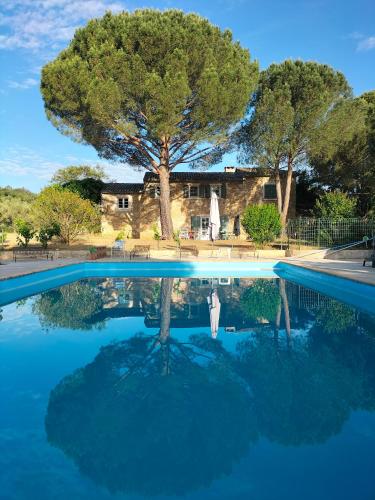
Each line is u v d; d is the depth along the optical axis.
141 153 23.19
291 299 10.23
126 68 17.33
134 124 19.33
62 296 10.55
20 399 4.07
